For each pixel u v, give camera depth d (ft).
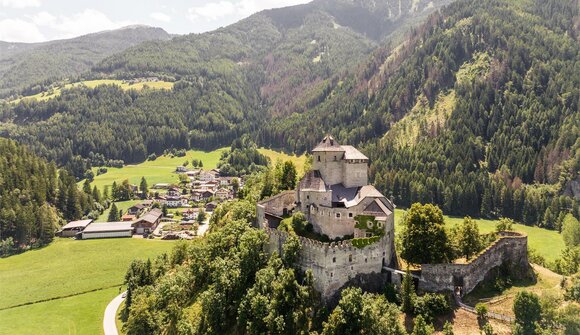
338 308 287.89
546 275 362.12
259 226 422.41
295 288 310.65
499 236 375.66
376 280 332.39
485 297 314.55
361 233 346.33
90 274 593.42
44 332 431.43
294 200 426.92
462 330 280.72
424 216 334.44
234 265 350.84
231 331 323.37
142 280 477.36
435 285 315.37
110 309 480.64
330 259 317.42
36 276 590.96
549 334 255.29
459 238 366.84
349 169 384.88
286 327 294.46
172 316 387.14
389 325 276.21
